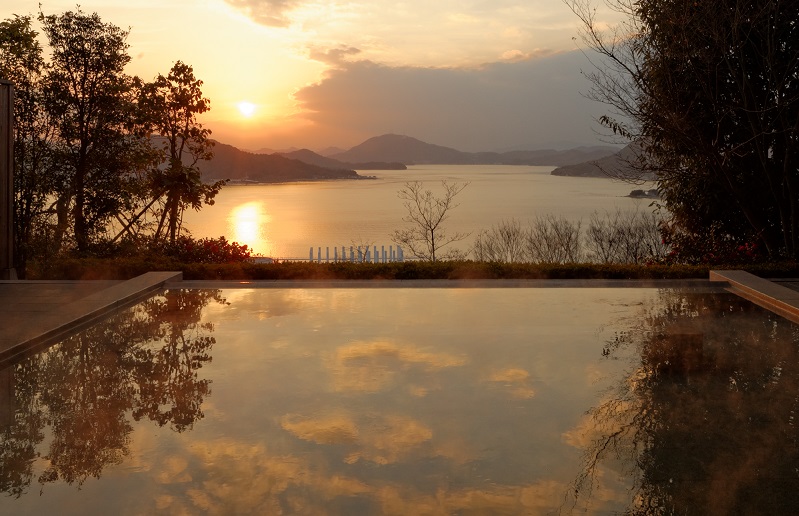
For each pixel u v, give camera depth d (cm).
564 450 326
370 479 294
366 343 535
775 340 545
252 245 2905
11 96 774
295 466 308
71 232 1180
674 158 1007
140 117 1159
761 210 974
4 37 1109
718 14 901
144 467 307
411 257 1602
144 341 541
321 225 4197
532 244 1562
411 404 393
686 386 428
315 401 398
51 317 577
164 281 782
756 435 346
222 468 306
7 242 798
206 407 389
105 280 820
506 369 464
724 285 786
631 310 662
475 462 312
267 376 449
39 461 315
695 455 321
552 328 586
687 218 1031
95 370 464
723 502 274
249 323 605
